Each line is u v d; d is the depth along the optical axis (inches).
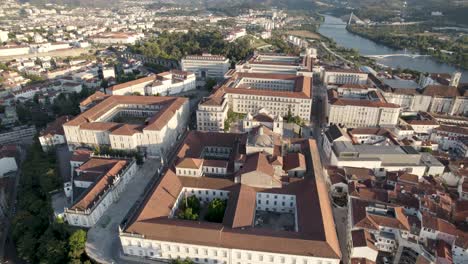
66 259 5413.4
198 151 7687.0
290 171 6830.7
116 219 6186.0
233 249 4958.2
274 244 4901.6
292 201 6294.3
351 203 5920.3
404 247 5206.7
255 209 6058.1
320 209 5477.4
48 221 6348.4
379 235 5329.7
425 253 5034.5
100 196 6264.8
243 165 6732.3
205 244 4997.5
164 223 5305.1
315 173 6555.1
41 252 5590.6
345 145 7819.9
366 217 5438.0
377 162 7455.7
